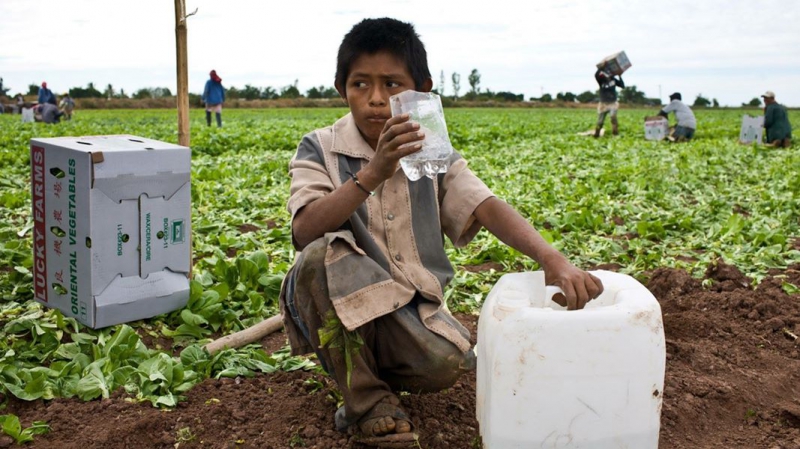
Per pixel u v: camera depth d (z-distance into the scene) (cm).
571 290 237
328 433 283
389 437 260
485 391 241
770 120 1753
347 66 259
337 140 273
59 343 375
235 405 311
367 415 265
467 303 461
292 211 257
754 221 718
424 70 262
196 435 290
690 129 1941
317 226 249
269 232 638
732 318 424
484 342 238
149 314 400
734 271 492
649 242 625
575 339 222
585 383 224
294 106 6819
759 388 335
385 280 255
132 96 7388
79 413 308
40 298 405
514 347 224
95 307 379
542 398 225
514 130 2425
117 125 2834
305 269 251
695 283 471
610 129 2617
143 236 391
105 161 370
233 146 1647
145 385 321
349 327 246
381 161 232
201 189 852
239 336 380
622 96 8556
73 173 373
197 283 418
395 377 277
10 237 575
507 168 1251
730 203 856
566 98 8512
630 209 792
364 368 261
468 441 277
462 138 1938
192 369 345
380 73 254
